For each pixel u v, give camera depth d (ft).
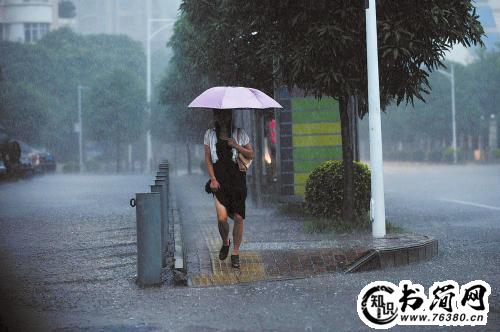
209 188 61.62
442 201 135.54
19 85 491.72
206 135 61.57
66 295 53.88
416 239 70.18
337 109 114.11
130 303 50.65
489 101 496.64
